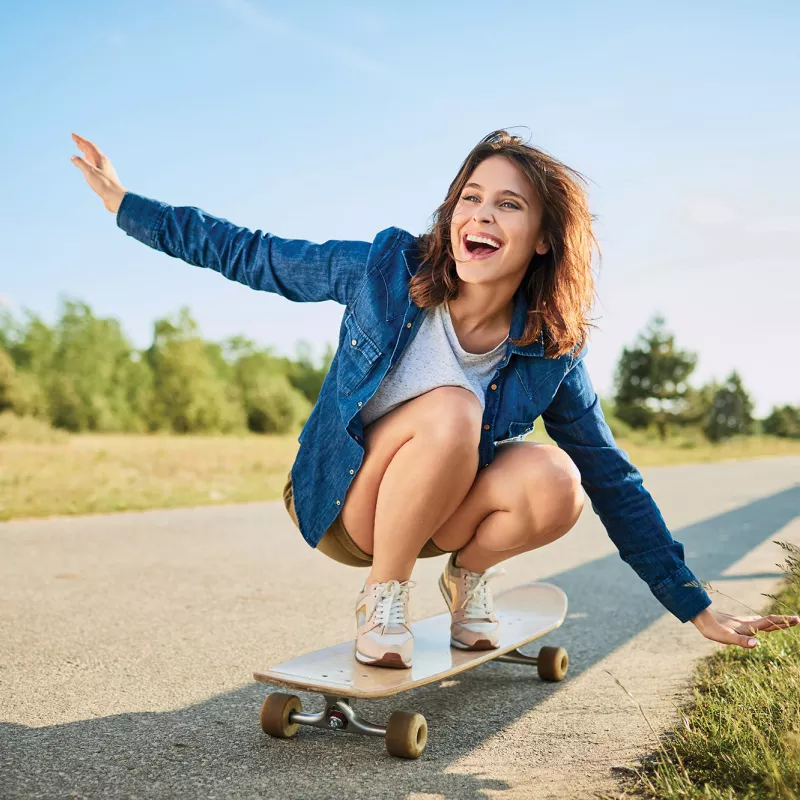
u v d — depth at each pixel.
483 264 2.19
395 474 2.20
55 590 4.27
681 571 2.44
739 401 56.69
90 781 1.90
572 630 3.71
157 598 4.18
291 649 3.25
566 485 2.31
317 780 1.93
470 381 2.34
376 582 2.27
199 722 2.36
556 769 2.03
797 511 9.55
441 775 1.98
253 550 6.00
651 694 2.71
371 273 2.31
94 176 2.44
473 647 2.47
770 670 2.56
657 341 55.81
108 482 10.48
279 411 56.34
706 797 1.72
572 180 2.27
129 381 50.41
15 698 2.53
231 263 2.39
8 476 10.26
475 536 2.47
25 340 48.28
